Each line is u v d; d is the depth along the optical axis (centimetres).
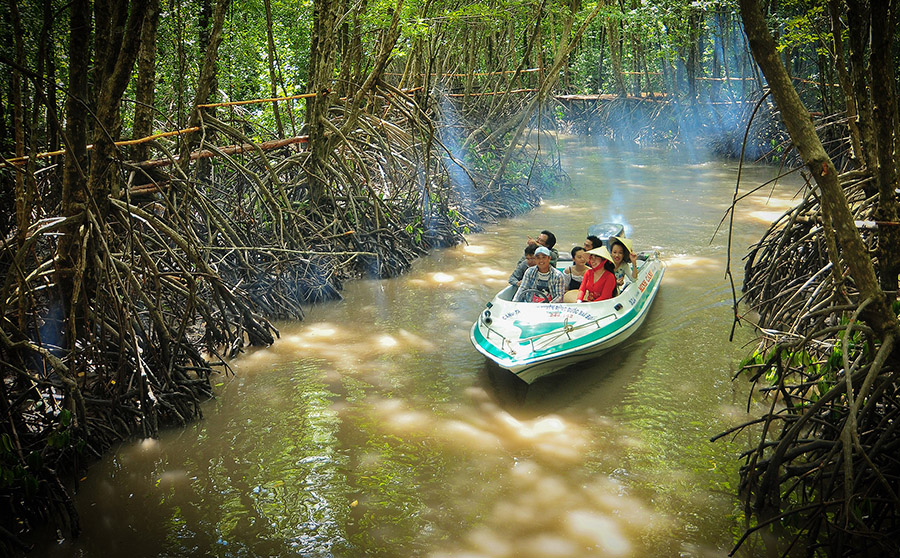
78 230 707
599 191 1939
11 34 859
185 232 919
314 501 598
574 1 1673
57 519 583
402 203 1427
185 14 1463
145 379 716
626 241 973
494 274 1242
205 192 1121
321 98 1226
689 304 1038
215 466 657
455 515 572
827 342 696
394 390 799
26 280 683
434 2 1562
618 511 572
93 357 706
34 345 638
